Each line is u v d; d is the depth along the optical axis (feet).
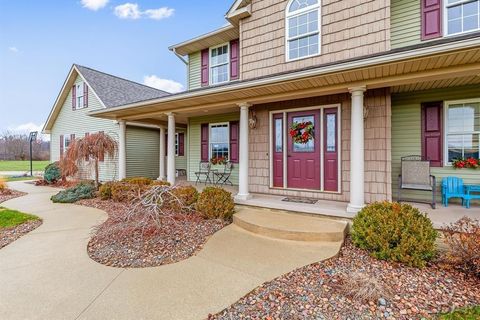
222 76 28.43
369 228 10.61
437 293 7.87
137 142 39.58
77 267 9.82
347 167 17.71
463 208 15.72
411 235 9.78
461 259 8.78
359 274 8.56
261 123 21.48
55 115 45.96
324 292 7.93
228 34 26.53
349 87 14.74
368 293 7.52
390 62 11.95
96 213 18.44
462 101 16.94
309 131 19.27
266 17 21.86
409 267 9.51
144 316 6.89
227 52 27.94
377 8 17.16
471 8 16.46
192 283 8.55
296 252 10.99
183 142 42.09
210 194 15.87
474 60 11.71
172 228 13.53
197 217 15.47
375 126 16.31
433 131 17.92
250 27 22.75
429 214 14.20
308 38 19.86
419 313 6.92
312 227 13.03
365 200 16.49
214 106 20.86
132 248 11.31
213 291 8.07
